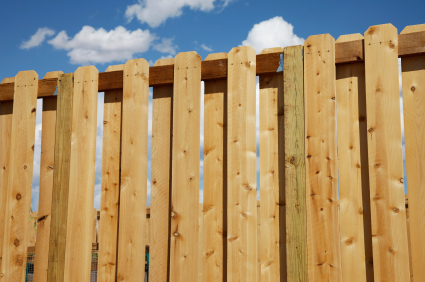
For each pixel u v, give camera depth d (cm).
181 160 260
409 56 234
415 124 226
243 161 249
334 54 244
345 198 232
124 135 277
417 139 224
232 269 239
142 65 281
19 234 289
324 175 234
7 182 300
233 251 241
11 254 289
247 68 257
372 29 240
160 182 266
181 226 253
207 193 256
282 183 243
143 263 260
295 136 240
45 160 296
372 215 224
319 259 228
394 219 220
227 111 256
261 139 250
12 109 313
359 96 240
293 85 246
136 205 267
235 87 257
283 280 234
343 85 244
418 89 229
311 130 240
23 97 305
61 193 281
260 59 257
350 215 230
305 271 226
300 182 235
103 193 279
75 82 294
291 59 250
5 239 291
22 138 300
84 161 283
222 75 263
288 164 239
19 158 298
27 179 294
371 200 225
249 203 244
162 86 280
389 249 219
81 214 277
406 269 214
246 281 236
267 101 254
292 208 234
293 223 233
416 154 223
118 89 290
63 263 272
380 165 227
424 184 219
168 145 270
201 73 268
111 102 290
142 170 270
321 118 239
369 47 238
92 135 284
